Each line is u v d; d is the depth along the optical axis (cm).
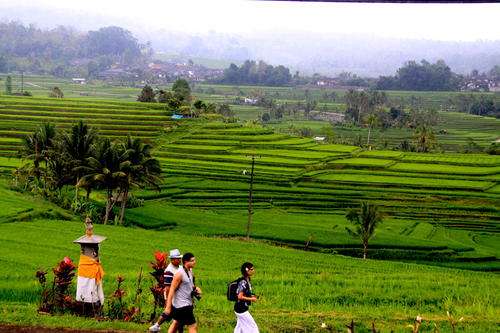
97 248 1762
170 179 9938
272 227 7431
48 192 7225
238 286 1437
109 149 7038
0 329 1499
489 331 1922
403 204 9344
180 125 13950
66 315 1681
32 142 7706
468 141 18450
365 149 13850
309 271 4075
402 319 2052
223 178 10219
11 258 3672
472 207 9194
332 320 1950
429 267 5053
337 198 9444
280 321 1872
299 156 12025
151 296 2183
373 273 3922
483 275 4794
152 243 5003
